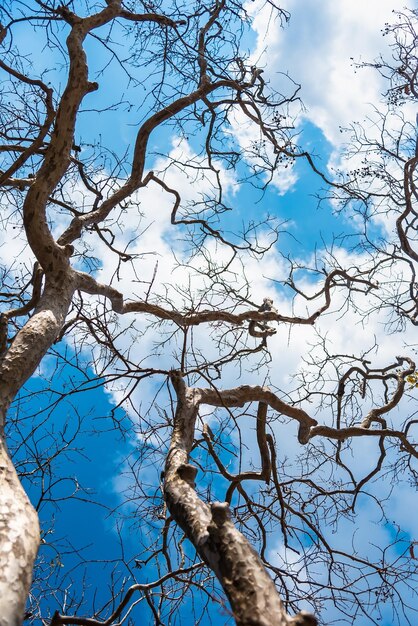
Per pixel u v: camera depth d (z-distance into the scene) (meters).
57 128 6.72
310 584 6.88
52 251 6.57
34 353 5.48
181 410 6.39
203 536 3.99
